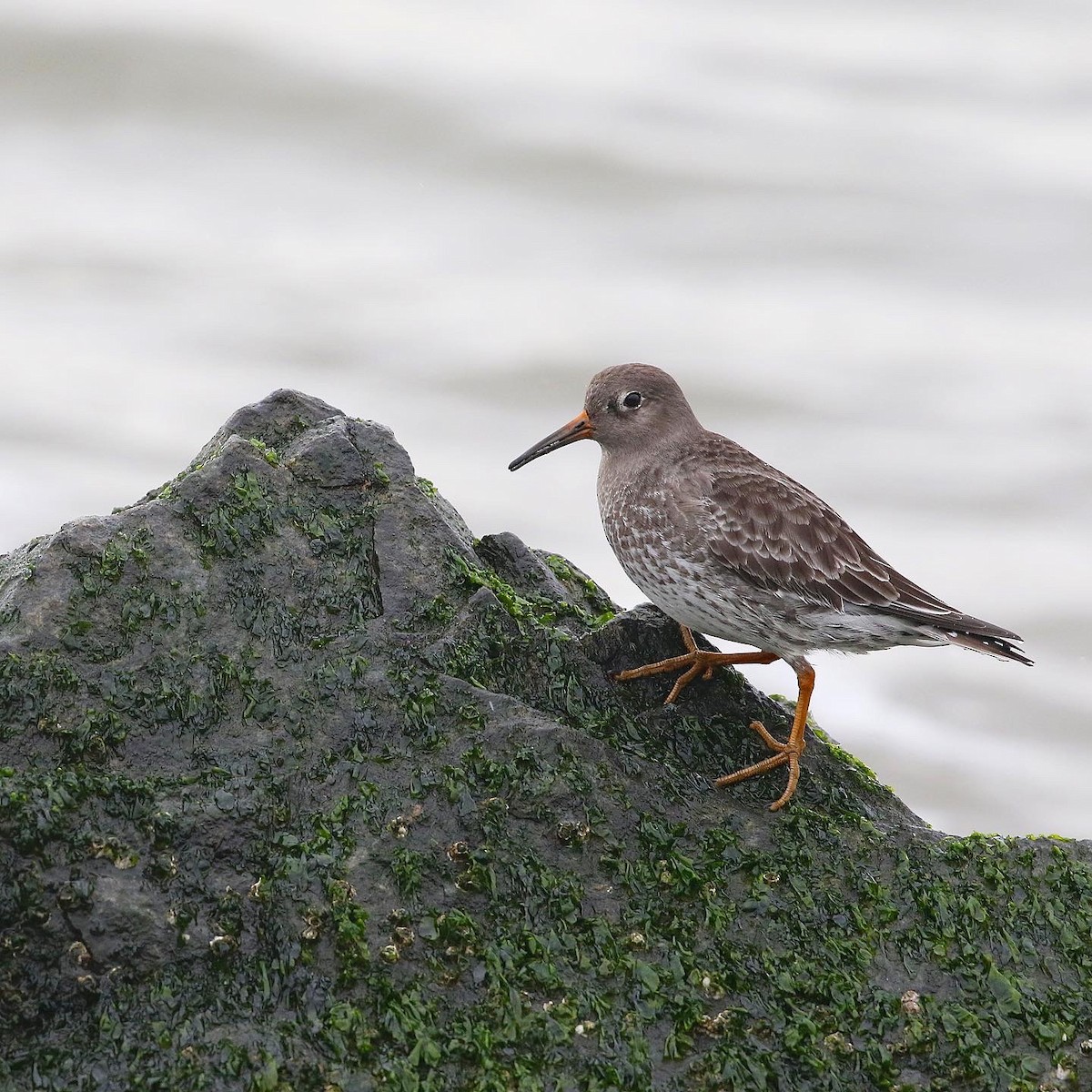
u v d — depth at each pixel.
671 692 12.66
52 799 10.21
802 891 10.99
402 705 11.34
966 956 10.77
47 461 23.20
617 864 10.87
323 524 12.43
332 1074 9.52
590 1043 9.93
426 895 10.41
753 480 13.45
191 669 11.27
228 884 10.23
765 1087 9.89
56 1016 9.73
